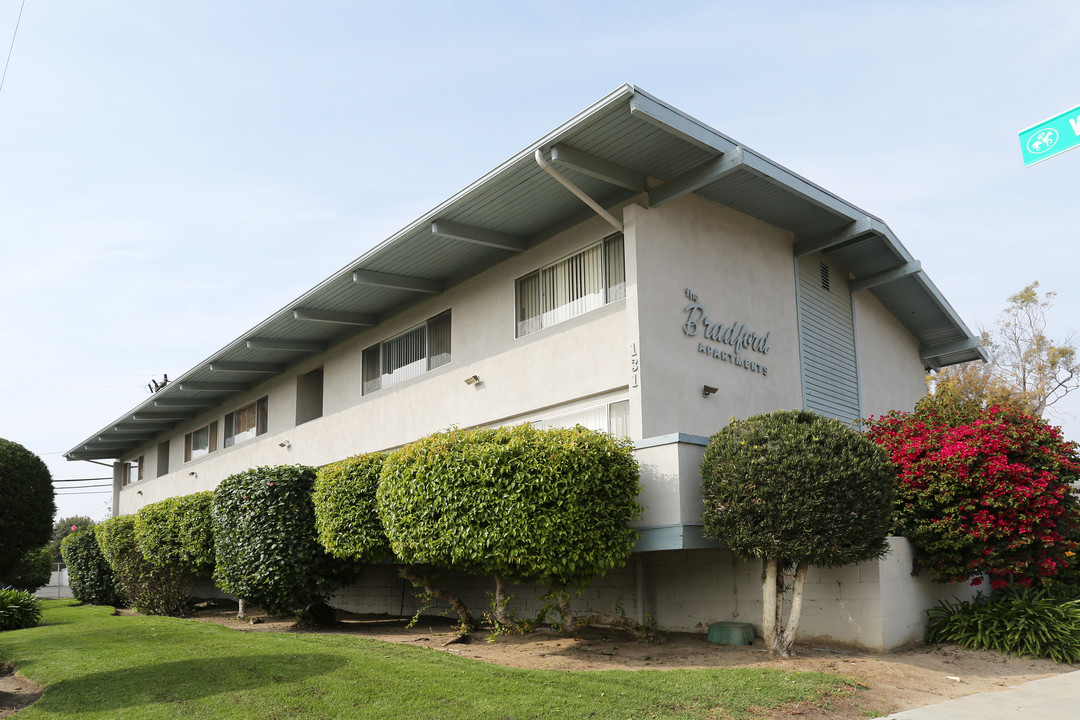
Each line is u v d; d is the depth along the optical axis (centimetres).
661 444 991
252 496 1295
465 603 1420
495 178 1179
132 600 1706
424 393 1631
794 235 1541
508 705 694
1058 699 770
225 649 961
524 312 1427
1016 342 3297
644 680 779
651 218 1233
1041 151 752
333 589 1350
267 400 2298
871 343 1769
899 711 724
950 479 1044
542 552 905
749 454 881
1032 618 1001
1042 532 1053
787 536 852
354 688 750
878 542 893
